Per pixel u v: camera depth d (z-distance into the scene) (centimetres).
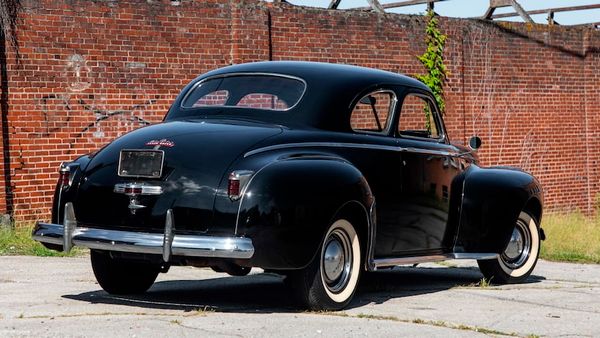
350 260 878
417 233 992
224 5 1809
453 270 1280
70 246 861
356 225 880
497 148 2277
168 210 809
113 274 926
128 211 831
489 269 1105
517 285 1110
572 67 2431
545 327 812
